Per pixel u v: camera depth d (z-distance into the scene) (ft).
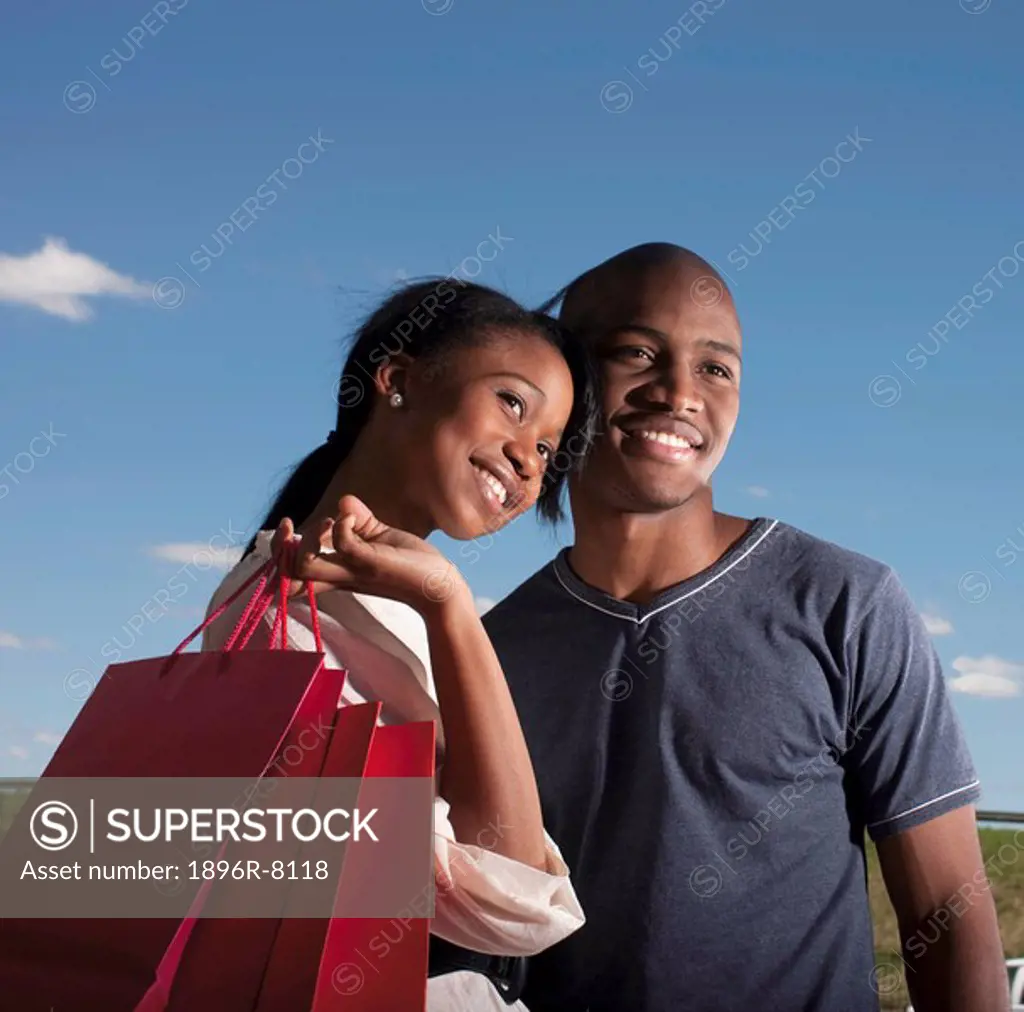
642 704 7.59
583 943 7.38
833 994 7.38
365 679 5.31
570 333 7.05
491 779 5.20
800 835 7.48
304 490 6.64
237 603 5.38
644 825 7.40
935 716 7.68
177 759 4.43
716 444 7.75
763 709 7.53
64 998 4.19
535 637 7.90
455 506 6.18
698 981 7.24
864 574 7.79
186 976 4.27
